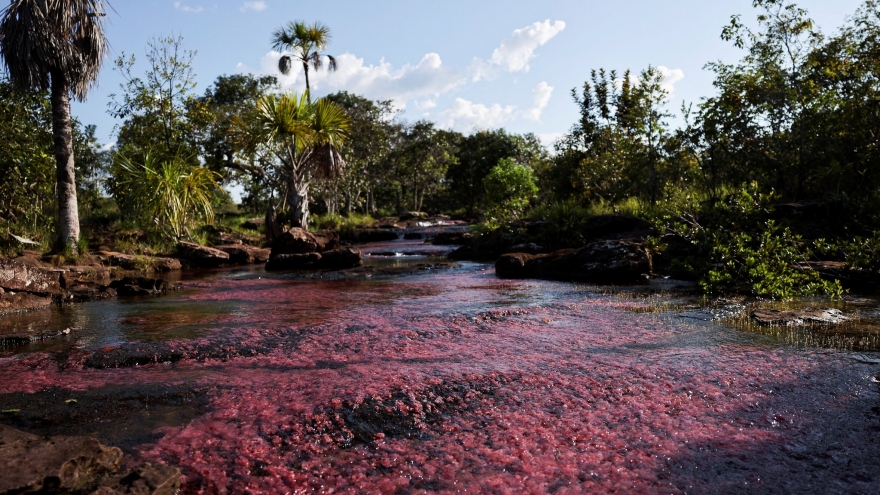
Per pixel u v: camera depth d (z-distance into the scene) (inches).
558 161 908.0
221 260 587.8
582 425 115.6
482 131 2177.7
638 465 98.0
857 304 241.9
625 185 733.3
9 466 82.8
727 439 107.6
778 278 274.1
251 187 1376.7
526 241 537.3
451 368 156.8
